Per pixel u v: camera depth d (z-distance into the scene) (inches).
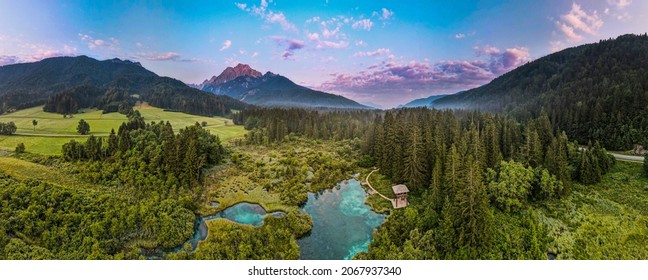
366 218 2506.2
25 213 1870.1
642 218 2033.7
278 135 5290.4
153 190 2583.7
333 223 2421.3
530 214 1998.0
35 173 2532.0
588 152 2682.1
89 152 2942.9
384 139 3718.0
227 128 6525.6
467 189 1777.8
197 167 3009.4
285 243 1959.9
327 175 3457.2
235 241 1900.8
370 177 3472.0
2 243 1678.2
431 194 2311.8
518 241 1779.0
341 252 1994.3
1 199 1971.0
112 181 2613.2
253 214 2596.0
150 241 2007.9
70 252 1738.4
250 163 3809.1
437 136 3196.4
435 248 1717.5
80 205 2094.0
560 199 2351.1
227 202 2760.8
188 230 2191.2
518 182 2293.3
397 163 3107.8
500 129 3442.4
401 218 2073.1
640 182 2461.9
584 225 2037.4
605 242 1884.8
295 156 4284.0
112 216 2060.8
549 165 2504.9
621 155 3142.2
